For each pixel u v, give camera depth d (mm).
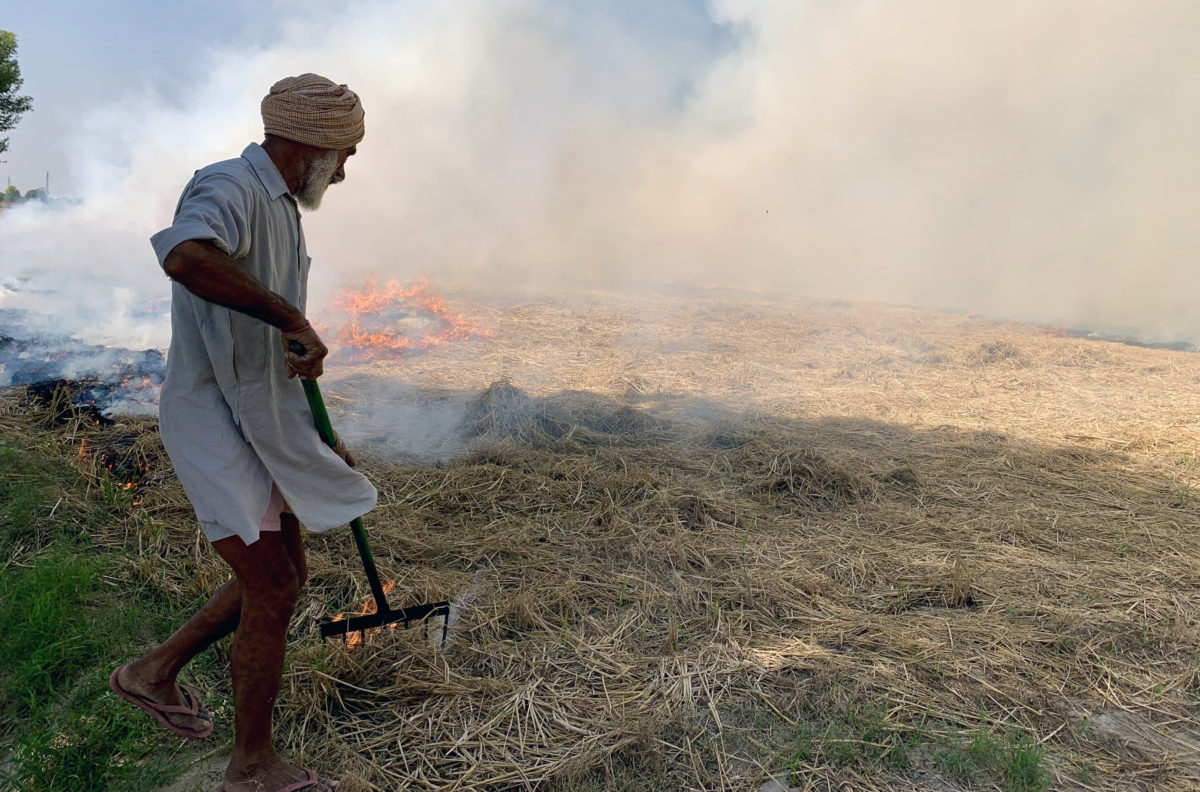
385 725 2385
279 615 2043
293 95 2004
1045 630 3045
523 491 4246
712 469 4727
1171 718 2561
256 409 1970
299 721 2367
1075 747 2396
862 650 2871
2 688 2324
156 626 2775
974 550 3773
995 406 6816
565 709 2494
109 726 2223
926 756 2330
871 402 6789
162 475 3934
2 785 2037
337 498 2223
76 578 2824
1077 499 4551
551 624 2992
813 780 2217
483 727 2385
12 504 3330
